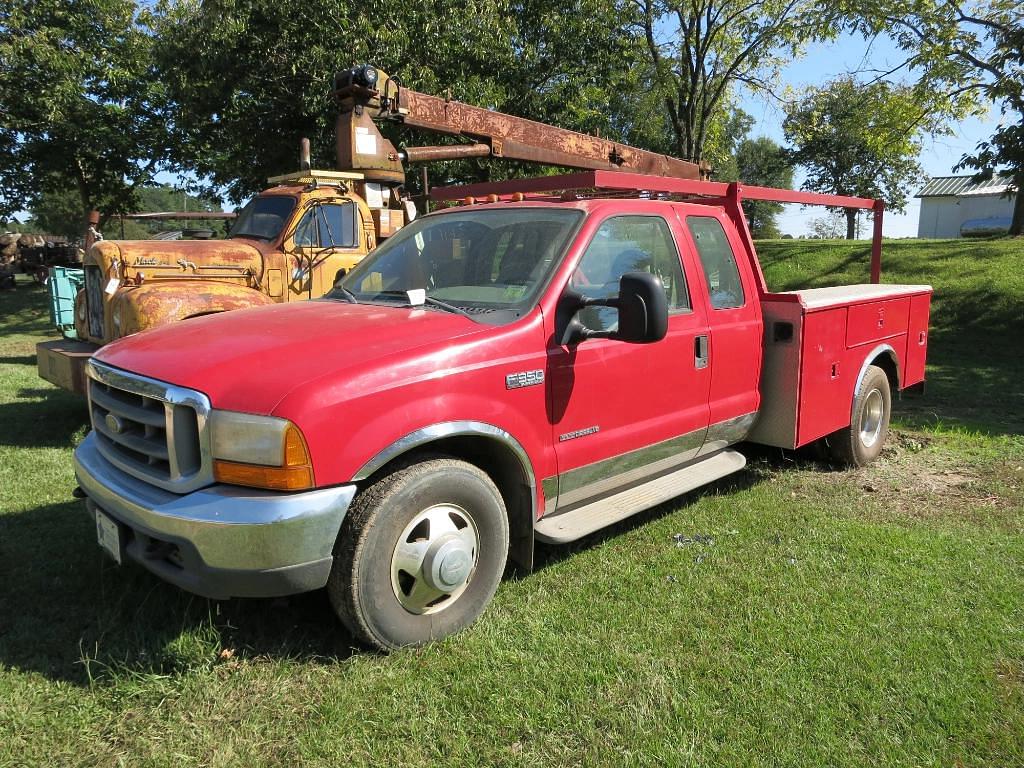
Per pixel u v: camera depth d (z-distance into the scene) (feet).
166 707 9.19
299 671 9.98
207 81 53.16
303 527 9.10
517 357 11.31
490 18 52.60
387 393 9.83
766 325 16.89
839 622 11.27
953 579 12.81
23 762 8.16
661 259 14.40
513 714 9.01
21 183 76.79
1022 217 70.69
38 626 10.89
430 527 10.43
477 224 13.99
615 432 13.07
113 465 10.94
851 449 19.35
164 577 9.71
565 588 12.40
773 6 69.15
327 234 27.71
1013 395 33.12
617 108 78.59
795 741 8.59
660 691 9.48
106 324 24.21
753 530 15.08
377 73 25.57
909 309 21.68
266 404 9.20
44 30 65.77
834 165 150.00
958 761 8.30
